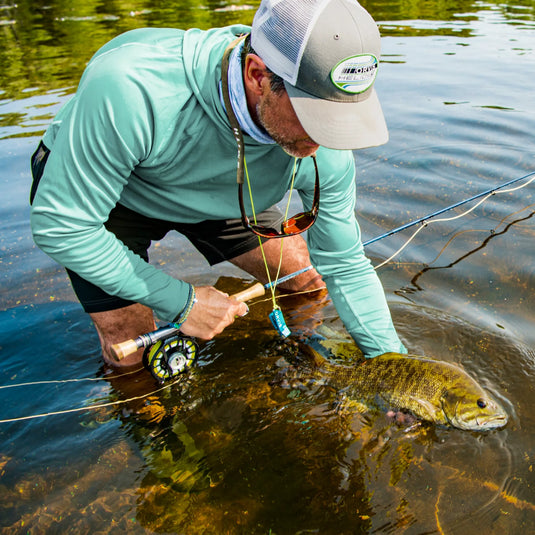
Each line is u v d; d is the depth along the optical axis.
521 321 1.31
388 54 3.42
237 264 1.45
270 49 0.78
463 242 1.63
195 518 0.92
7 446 1.07
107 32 4.02
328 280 1.19
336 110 0.79
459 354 1.22
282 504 0.93
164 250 1.68
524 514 0.89
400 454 1.01
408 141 2.24
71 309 1.44
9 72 3.17
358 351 1.25
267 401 1.14
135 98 0.85
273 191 1.04
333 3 0.77
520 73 2.96
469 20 4.28
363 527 0.89
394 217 1.76
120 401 1.17
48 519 0.93
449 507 0.91
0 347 1.32
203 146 0.94
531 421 1.05
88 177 0.88
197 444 1.06
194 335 1.06
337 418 1.09
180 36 0.92
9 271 1.57
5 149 2.17
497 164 2.03
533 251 1.55
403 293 1.43
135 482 0.99
